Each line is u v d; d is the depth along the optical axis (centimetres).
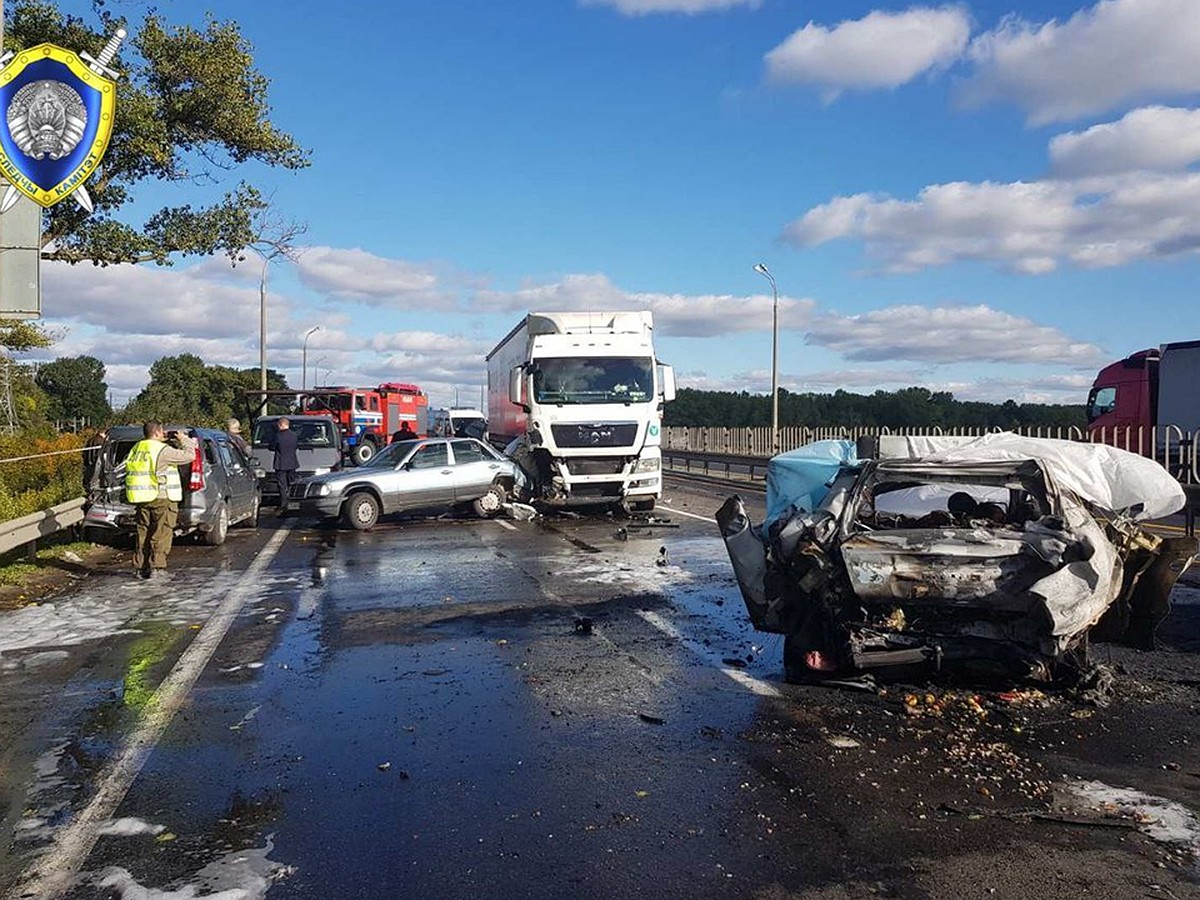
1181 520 1688
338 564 1370
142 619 982
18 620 980
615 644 849
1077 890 399
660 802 497
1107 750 568
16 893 405
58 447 2078
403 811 489
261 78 2156
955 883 407
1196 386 2314
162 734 616
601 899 396
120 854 442
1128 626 725
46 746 594
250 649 848
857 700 673
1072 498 687
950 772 535
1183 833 454
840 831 460
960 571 636
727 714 645
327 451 2452
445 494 1925
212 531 1568
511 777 535
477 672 761
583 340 1912
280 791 518
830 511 695
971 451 744
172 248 2111
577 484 1898
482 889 406
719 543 1551
